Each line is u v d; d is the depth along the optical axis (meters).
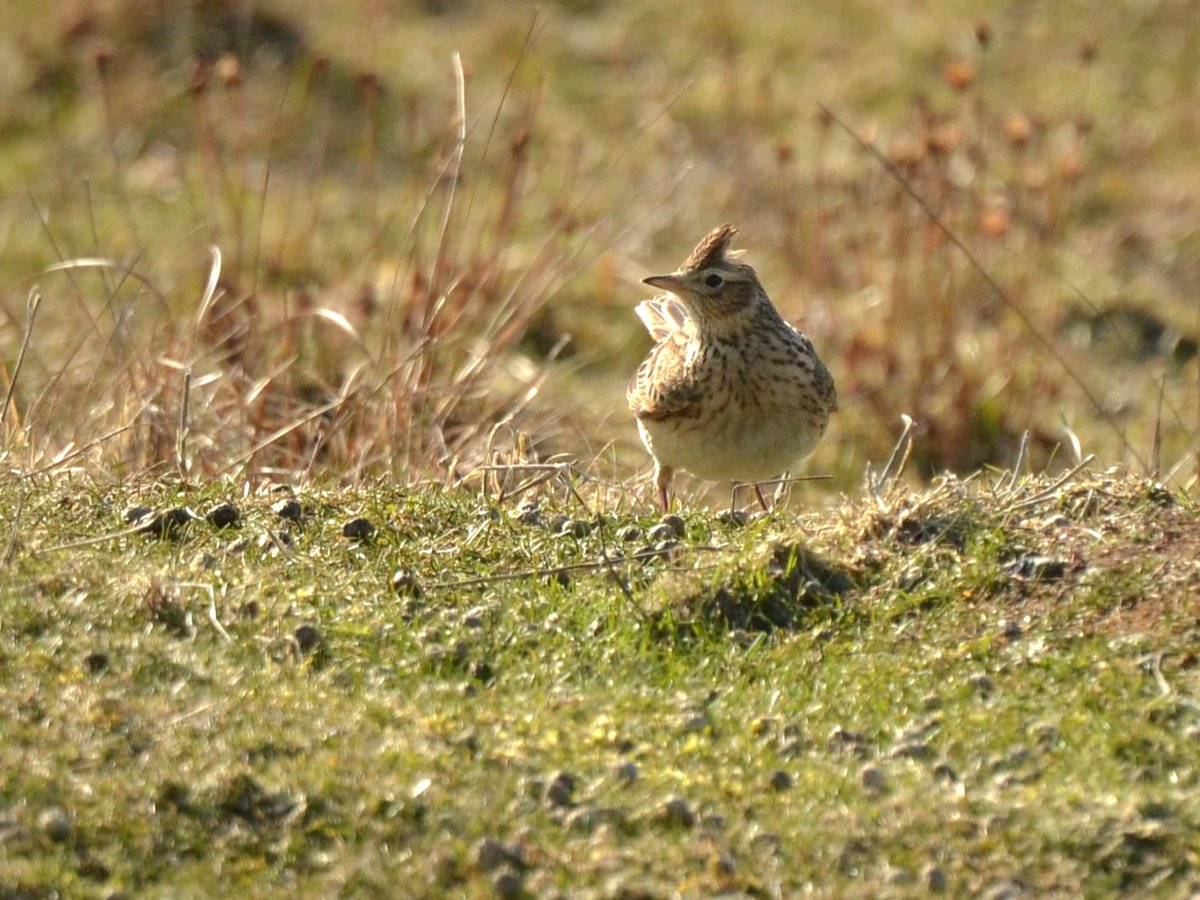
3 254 29.66
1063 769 12.51
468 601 14.57
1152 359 29.25
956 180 30.66
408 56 36.97
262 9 37.19
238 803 11.63
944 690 13.44
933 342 27.59
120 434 18.78
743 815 11.89
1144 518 15.60
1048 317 28.98
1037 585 14.62
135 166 33.19
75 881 11.03
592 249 30.14
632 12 39.62
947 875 11.47
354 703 12.79
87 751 11.95
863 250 29.47
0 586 13.70
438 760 12.16
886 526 15.48
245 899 11.02
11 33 36.41
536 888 11.20
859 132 35.03
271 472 18.59
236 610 13.89
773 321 18.25
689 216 31.86
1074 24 39.56
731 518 16.73
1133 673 13.48
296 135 34.03
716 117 35.69
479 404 22.05
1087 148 34.88
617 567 15.12
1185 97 37.19
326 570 14.92
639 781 12.13
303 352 23.50
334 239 29.95
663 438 18.56
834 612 14.48
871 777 12.27
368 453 19.84
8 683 12.56
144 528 15.38
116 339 21.88
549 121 34.97
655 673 13.67
